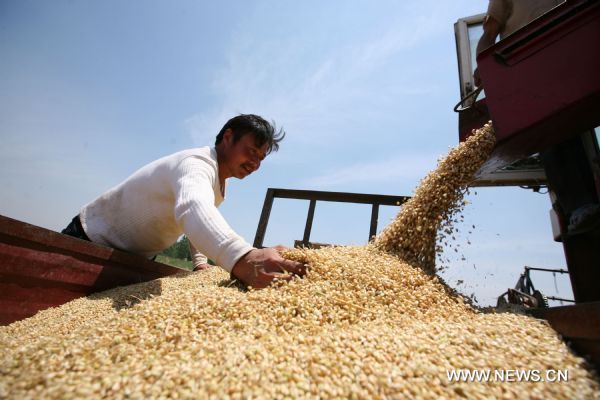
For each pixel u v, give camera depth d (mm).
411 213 2584
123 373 934
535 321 1479
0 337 1527
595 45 1752
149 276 2834
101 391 860
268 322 1374
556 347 1240
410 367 1053
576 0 1831
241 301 1490
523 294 3092
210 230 1762
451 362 1105
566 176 2324
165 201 2254
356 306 1562
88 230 2502
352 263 2000
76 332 1286
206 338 1235
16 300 1885
